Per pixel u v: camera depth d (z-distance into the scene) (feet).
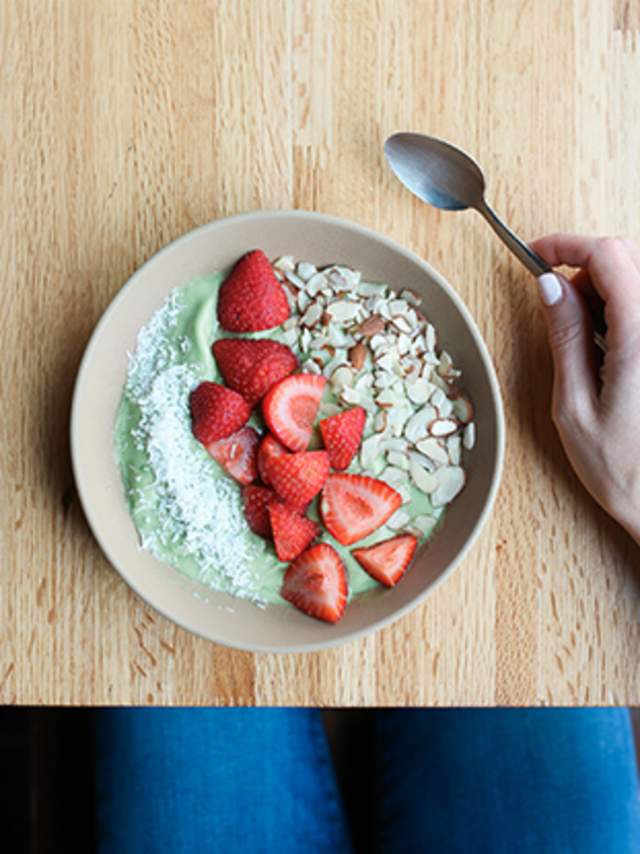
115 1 1.57
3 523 1.56
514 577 1.59
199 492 1.50
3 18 1.56
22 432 1.56
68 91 1.56
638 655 1.59
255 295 1.50
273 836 1.94
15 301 1.56
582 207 1.60
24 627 1.56
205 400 1.48
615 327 1.50
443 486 1.55
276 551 1.50
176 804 1.92
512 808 1.95
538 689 1.59
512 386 1.60
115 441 1.52
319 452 1.51
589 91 1.61
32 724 2.05
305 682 1.57
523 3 1.60
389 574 1.52
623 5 1.61
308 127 1.58
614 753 1.98
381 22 1.59
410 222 1.59
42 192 1.56
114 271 1.57
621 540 1.60
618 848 1.94
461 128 1.60
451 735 2.00
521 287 1.59
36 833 2.04
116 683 1.56
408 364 1.55
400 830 1.99
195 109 1.57
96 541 1.53
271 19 1.58
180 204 1.57
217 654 1.57
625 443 1.52
